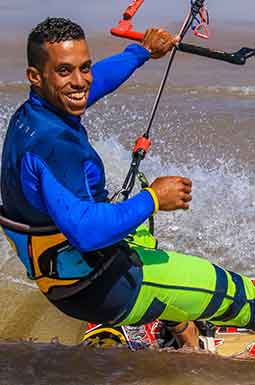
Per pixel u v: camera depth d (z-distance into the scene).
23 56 25.83
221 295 6.61
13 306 9.57
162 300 6.51
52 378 6.79
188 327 7.68
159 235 11.99
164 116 18.62
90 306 6.41
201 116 18.53
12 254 10.98
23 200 6.01
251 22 29.86
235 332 8.27
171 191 6.04
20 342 7.53
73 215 5.66
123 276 6.37
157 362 7.05
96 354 7.20
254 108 19.34
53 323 9.20
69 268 6.22
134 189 13.30
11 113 18.92
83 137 6.13
